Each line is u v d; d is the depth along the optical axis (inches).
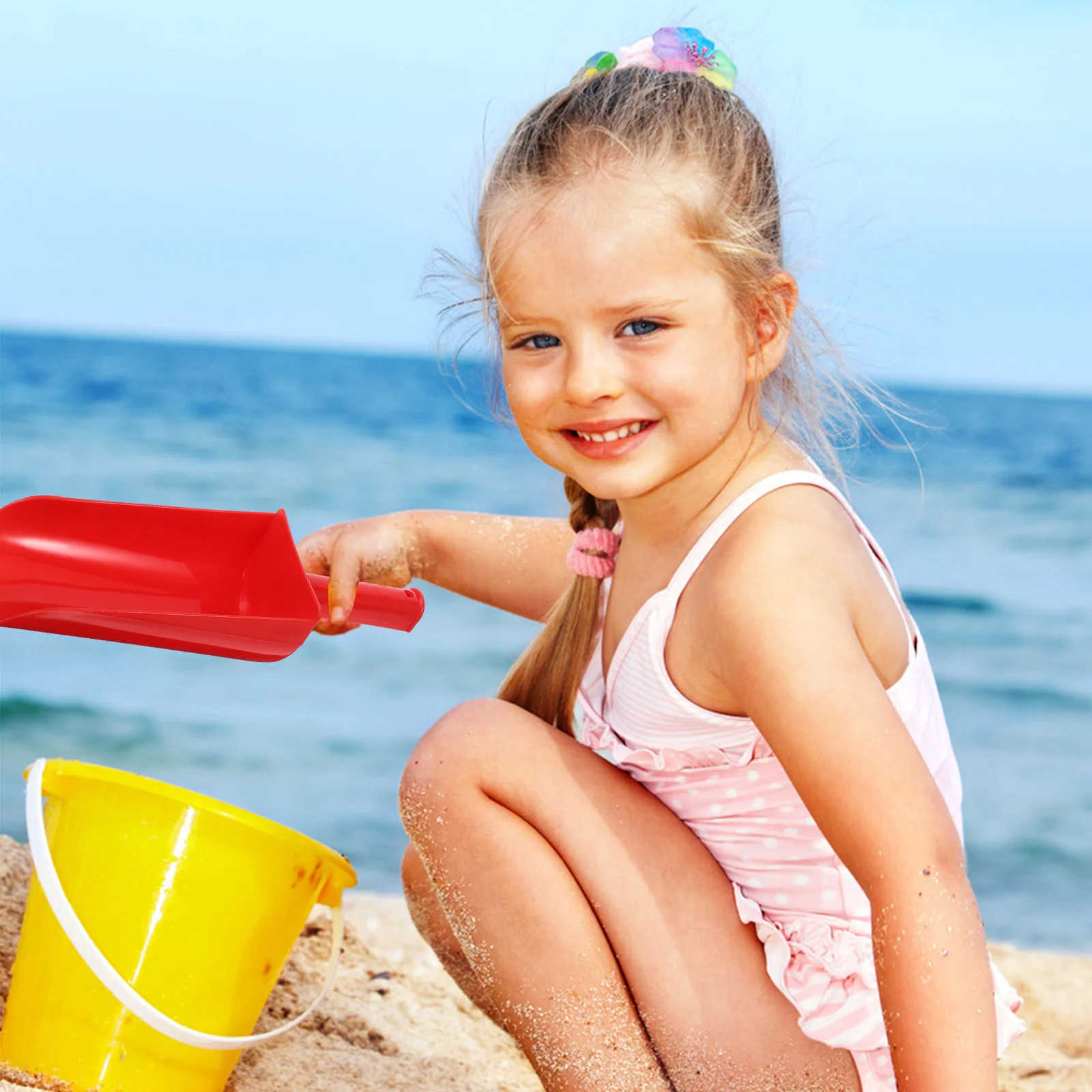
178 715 332.2
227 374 1219.2
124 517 88.2
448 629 422.6
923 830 63.4
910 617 80.0
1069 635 485.4
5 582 84.2
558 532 99.3
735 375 74.9
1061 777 323.9
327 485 720.3
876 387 95.6
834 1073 73.2
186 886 78.7
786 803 76.6
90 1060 77.2
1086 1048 120.0
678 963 73.1
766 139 82.1
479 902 75.2
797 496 73.2
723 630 68.7
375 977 110.0
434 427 913.5
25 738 309.3
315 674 375.6
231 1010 80.7
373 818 269.1
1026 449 938.1
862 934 75.5
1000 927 225.1
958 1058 61.2
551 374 74.5
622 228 71.6
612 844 74.7
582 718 85.7
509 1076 96.0
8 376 1094.4
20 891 100.4
